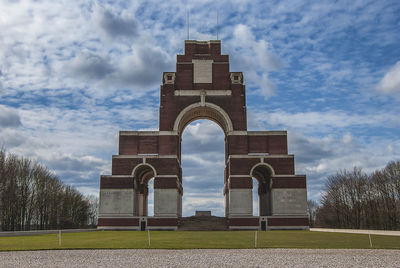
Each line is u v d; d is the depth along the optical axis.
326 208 120.81
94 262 25.50
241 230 72.00
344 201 107.19
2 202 79.06
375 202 98.94
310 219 180.00
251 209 73.19
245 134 77.19
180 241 41.56
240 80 79.88
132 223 72.56
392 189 91.88
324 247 34.66
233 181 74.38
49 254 30.02
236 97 79.00
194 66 81.25
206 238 46.47
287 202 73.31
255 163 74.88
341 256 28.34
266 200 83.50
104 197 73.44
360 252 30.91
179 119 78.00
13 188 81.94
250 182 74.19
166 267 23.38
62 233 61.69
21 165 88.44
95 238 47.38
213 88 80.25
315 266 23.75
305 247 34.66
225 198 86.12
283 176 74.19
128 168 74.50
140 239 45.06
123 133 77.50
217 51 82.25
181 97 79.00
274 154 76.88
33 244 37.97
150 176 89.50
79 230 68.19
